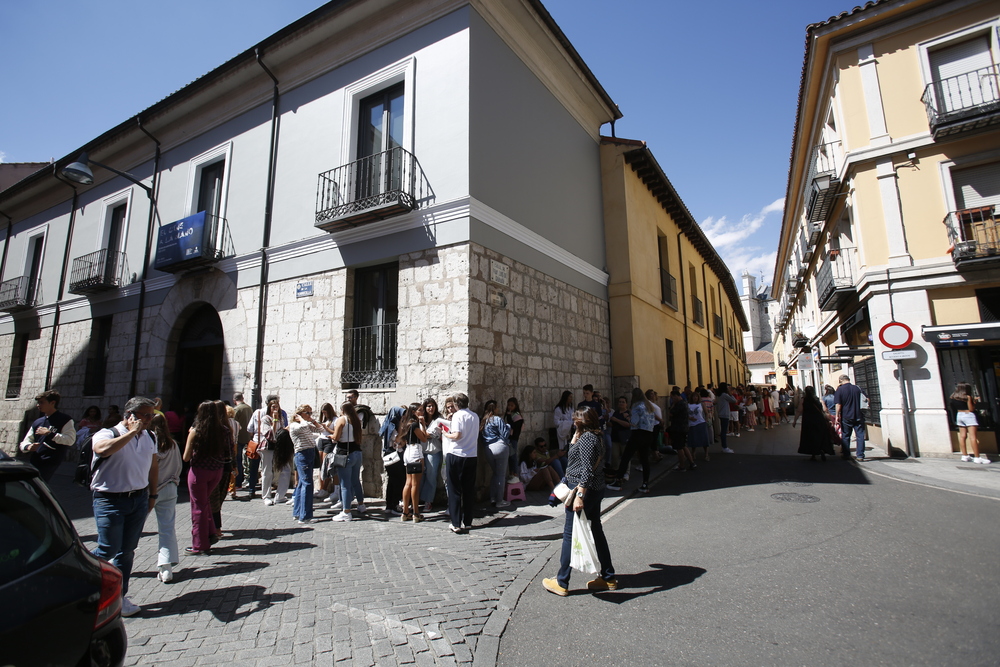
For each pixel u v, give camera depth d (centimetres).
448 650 311
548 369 938
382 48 894
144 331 1170
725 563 454
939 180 1032
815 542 498
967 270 980
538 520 634
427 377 751
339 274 871
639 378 1229
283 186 979
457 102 795
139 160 1291
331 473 767
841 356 1355
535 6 921
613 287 1254
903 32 1095
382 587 413
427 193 801
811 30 1173
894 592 375
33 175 1501
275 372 922
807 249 1920
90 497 826
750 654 298
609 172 1304
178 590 405
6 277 1636
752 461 1083
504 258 836
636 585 412
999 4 1008
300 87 996
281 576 438
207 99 1129
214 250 1032
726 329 2809
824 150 1400
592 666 292
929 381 993
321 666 291
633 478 927
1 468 201
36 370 1431
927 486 735
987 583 383
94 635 198
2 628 164
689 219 1792
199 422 516
